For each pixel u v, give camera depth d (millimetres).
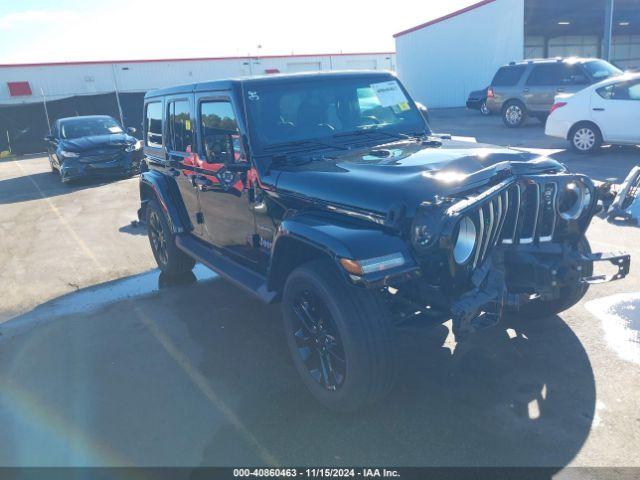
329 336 3289
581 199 3492
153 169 6234
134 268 6746
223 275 4520
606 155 11039
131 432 3391
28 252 7824
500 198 3213
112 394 3848
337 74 4512
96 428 3457
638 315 4324
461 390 3539
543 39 37500
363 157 3814
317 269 3234
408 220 2996
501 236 3344
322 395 3400
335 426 3293
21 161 22297
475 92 22734
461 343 4133
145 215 6441
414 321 3279
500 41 27422
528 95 16375
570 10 29156
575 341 4020
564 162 10555
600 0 27172
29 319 5352
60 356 4484
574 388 3455
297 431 3277
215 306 5293
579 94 11344
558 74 15898
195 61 33156
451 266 2977
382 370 3102
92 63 31109
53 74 30531
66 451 3242
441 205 2918
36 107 25344
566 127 11531
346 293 3088
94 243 8008
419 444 3074
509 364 3791
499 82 17141
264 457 3074
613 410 3215
